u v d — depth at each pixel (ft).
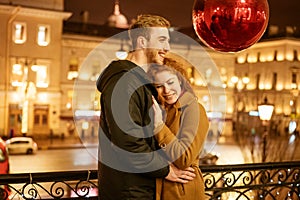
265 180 12.74
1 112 95.81
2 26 97.19
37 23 101.09
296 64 133.28
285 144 52.03
